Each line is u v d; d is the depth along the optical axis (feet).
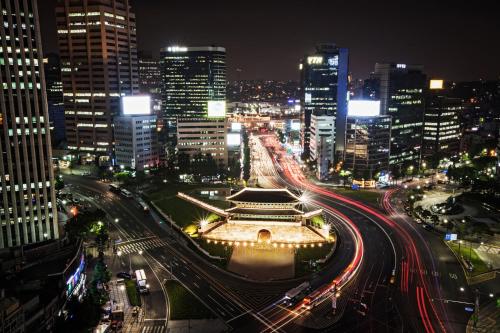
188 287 569.23
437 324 483.92
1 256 566.36
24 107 596.70
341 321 488.44
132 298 533.96
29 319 418.10
